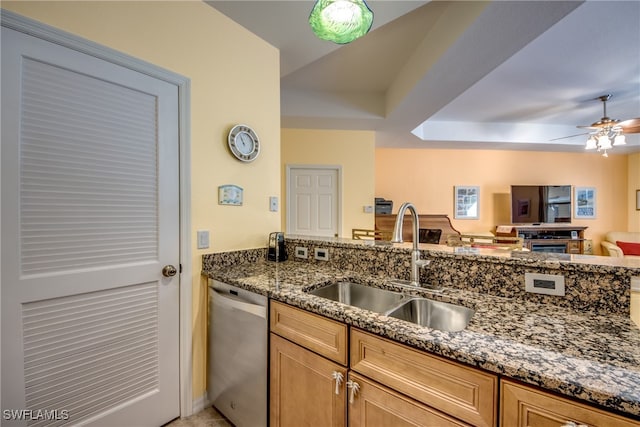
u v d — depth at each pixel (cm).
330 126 415
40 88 115
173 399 157
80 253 126
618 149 570
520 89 358
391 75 329
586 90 361
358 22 129
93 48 128
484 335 83
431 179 590
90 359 129
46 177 117
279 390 125
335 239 196
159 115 150
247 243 193
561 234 576
